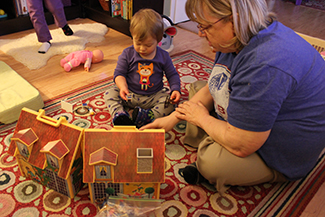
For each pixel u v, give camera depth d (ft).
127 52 5.11
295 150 3.37
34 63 6.92
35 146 3.40
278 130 3.26
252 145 3.13
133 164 3.19
